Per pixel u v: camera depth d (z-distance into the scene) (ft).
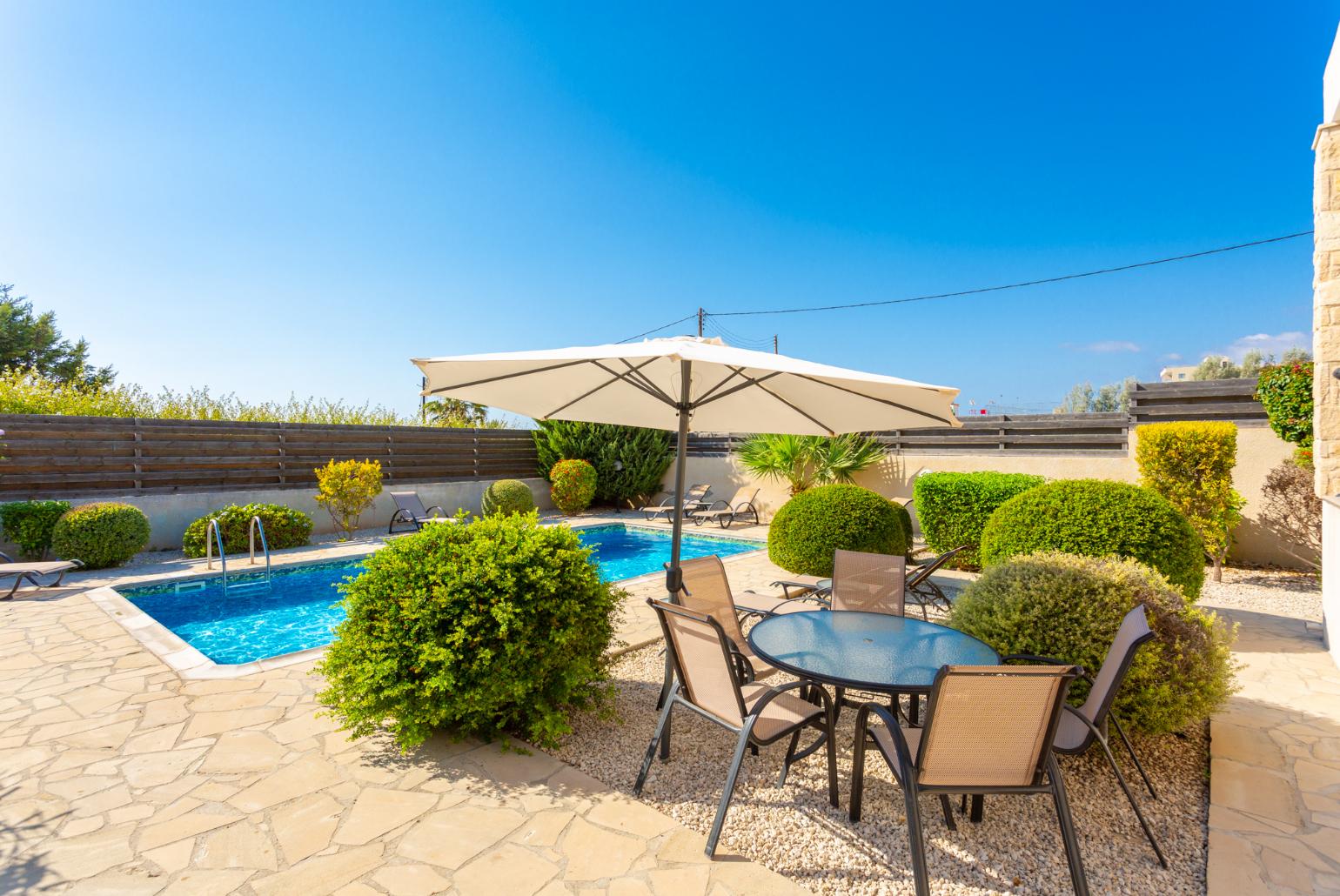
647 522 45.83
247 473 37.14
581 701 11.65
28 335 71.20
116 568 27.71
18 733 11.10
